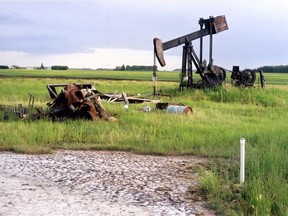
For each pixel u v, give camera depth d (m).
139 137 16.52
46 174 11.80
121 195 10.01
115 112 22.25
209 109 26.41
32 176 11.57
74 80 62.53
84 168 12.55
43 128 17.23
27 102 27.78
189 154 14.73
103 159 13.82
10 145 15.29
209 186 10.20
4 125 18.12
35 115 20.30
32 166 12.69
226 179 10.77
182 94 34.78
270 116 24.52
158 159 13.98
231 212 8.63
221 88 34.91
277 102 32.16
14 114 20.97
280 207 8.55
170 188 10.64
